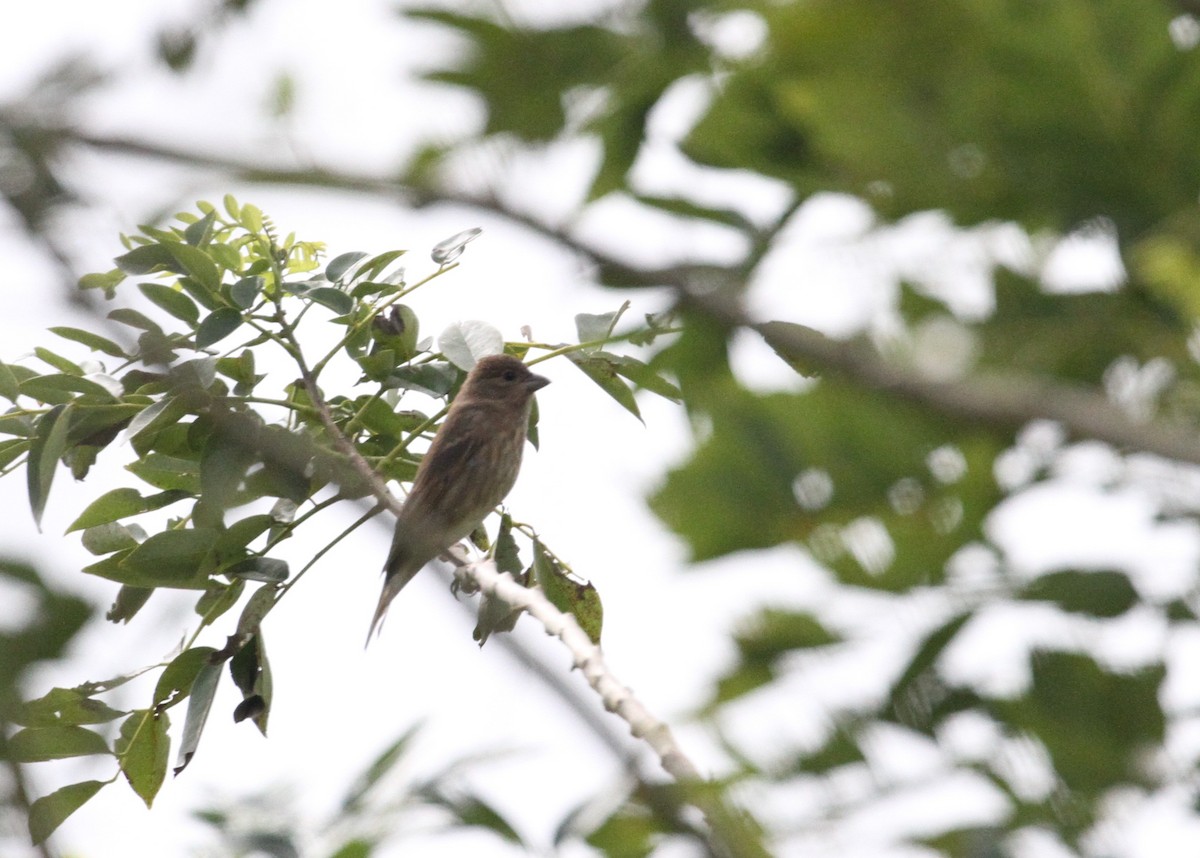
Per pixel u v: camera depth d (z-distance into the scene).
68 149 6.07
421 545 8.20
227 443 7.96
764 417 11.41
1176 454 7.22
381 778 7.77
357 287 8.41
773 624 11.28
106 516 8.33
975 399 7.39
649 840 7.02
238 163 6.46
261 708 8.13
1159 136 11.36
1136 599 11.35
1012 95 11.44
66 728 7.66
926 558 11.38
